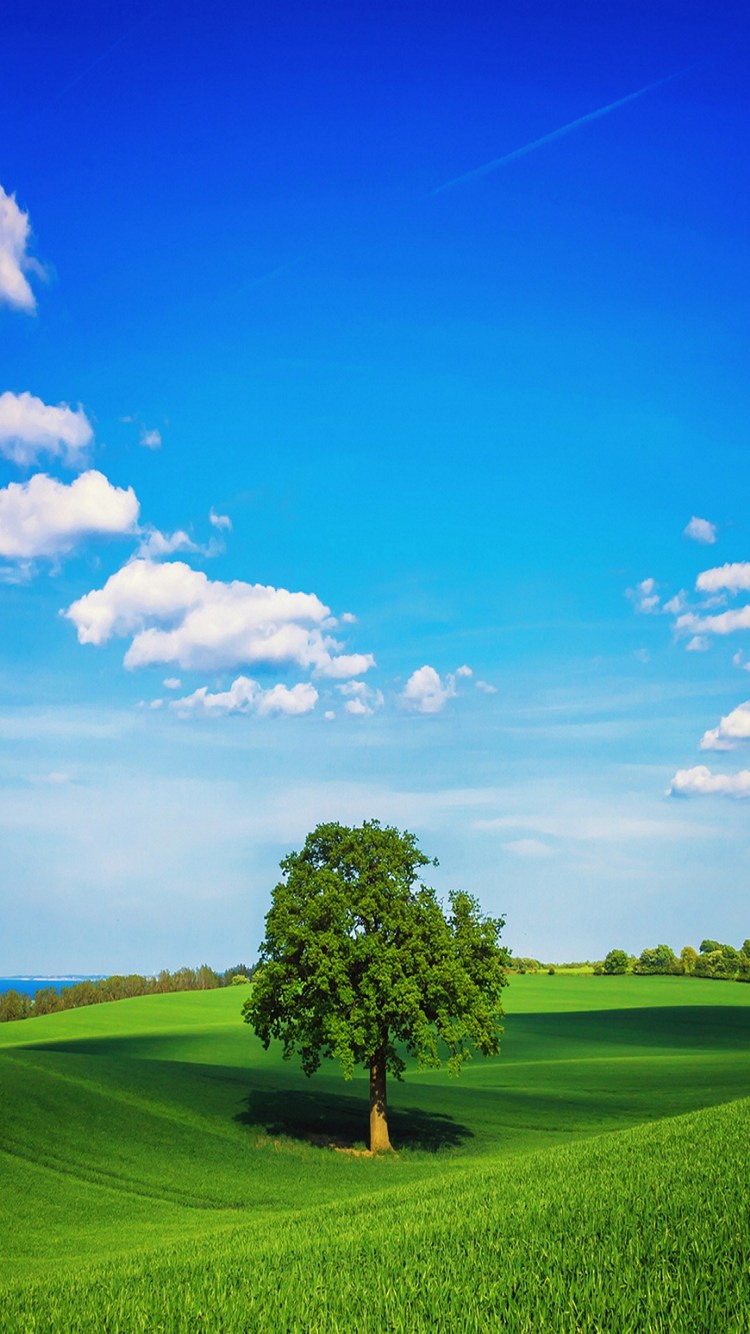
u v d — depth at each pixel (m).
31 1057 63.28
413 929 49.28
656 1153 26.78
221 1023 124.25
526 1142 51.22
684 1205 16.84
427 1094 68.31
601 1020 126.88
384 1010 47.53
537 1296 12.22
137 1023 127.19
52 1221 34.97
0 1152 43.59
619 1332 10.64
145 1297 14.55
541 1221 17.12
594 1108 62.47
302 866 51.69
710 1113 37.97
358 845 51.75
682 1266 12.73
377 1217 22.03
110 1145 46.34
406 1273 14.36
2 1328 13.28
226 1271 16.48
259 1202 38.09
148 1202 37.84
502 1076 80.25
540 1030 117.19
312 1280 14.78
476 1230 17.02
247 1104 58.00
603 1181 21.44
